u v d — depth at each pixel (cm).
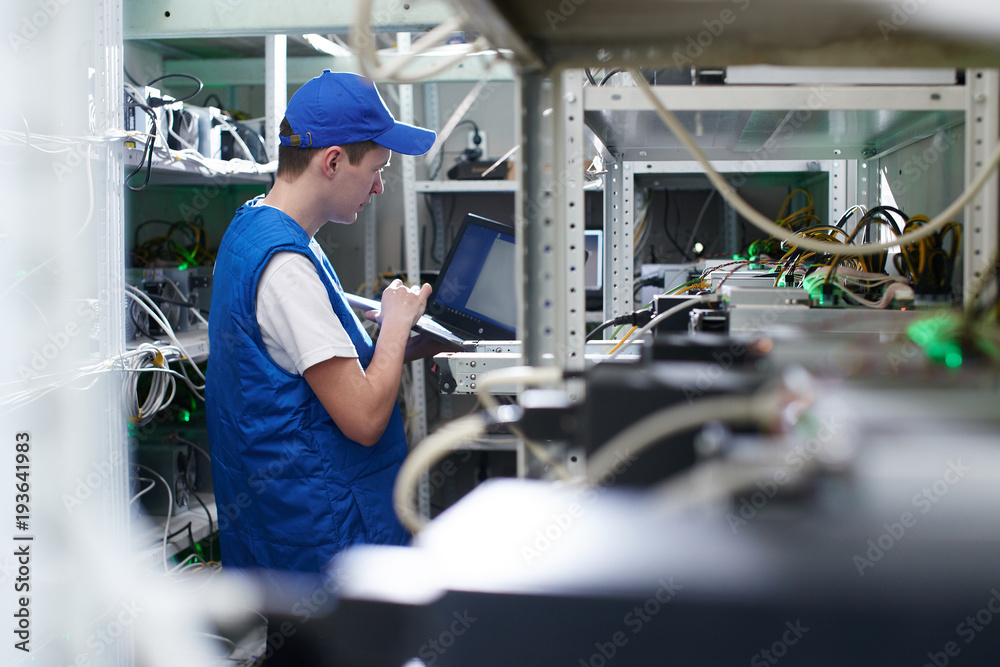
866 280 98
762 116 97
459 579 45
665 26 60
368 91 121
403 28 134
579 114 77
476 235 190
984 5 54
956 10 55
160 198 247
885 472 49
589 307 228
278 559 117
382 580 46
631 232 151
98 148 123
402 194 288
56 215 119
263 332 114
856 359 64
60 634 121
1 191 113
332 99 118
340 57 241
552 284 74
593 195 229
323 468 116
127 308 160
